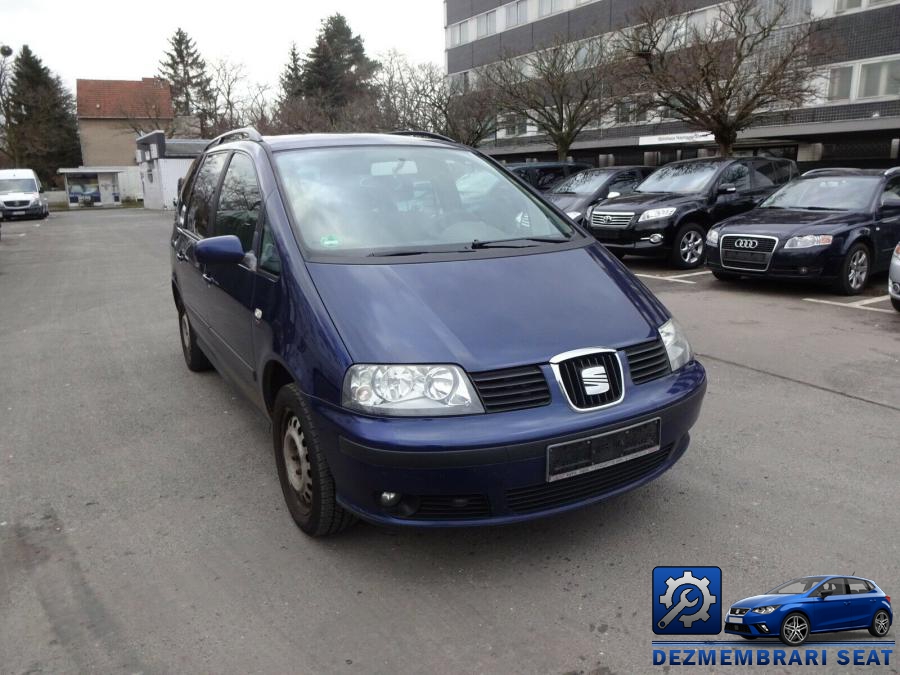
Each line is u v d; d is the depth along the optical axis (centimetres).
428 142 448
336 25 6006
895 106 2241
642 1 1889
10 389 557
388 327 285
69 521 345
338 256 329
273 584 291
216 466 405
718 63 1544
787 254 853
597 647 251
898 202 935
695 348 635
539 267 339
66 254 1611
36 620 271
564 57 2094
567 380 280
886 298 852
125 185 5409
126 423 475
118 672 242
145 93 6072
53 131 6169
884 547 306
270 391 353
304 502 322
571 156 3384
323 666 243
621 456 287
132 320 816
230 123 4375
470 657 246
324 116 3189
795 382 534
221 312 423
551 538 321
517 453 265
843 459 396
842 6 2325
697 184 1134
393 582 291
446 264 330
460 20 3988
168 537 329
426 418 267
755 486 365
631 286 345
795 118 2459
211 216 461
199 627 265
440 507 276
